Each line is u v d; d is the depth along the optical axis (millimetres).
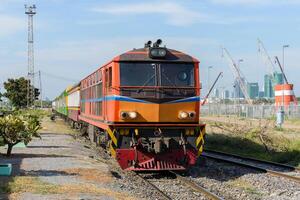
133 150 15492
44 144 24719
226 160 19984
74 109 36938
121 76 15773
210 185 14578
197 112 16172
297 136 30766
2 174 13898
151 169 15461
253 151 25016
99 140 20750
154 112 15758
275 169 18500
